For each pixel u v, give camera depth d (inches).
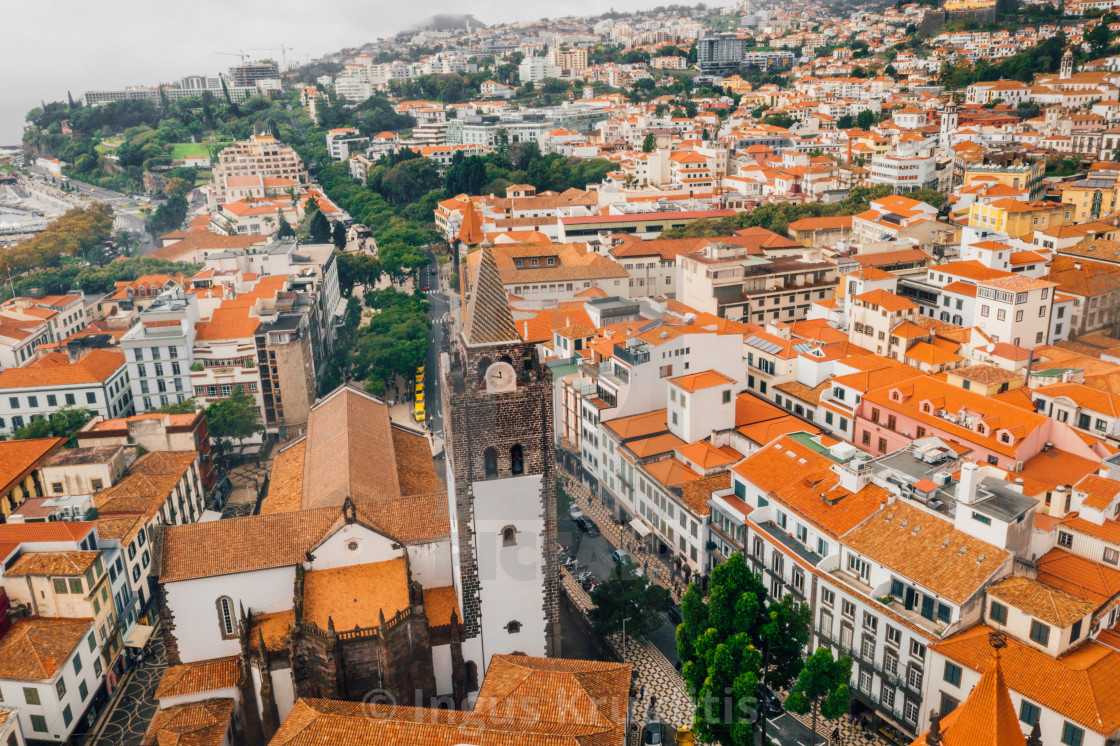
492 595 3260.3
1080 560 3469.5
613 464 5206.7
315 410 4896.7
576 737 2578.7
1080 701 2760.8
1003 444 4394.7
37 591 3722.9
